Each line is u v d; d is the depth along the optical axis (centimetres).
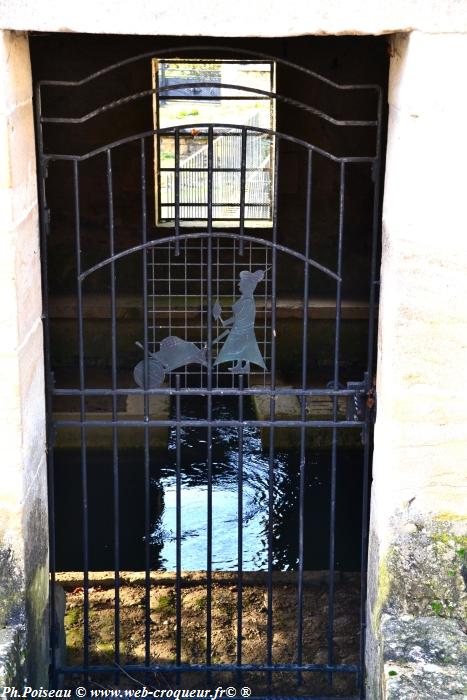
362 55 908
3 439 325
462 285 322
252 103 942
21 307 323
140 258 970
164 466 811
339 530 698
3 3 297
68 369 966
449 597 344
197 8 304
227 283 963
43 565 368
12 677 317
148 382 364
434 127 310
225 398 912
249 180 951
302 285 980
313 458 818
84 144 931
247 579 502
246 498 748
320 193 955
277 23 305
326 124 930
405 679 309
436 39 304
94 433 814
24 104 326
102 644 443
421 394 330
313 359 973
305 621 464
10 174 306
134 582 502
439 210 317
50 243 964
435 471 337
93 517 726
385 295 341
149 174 938
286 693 406
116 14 303
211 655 427
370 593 368
